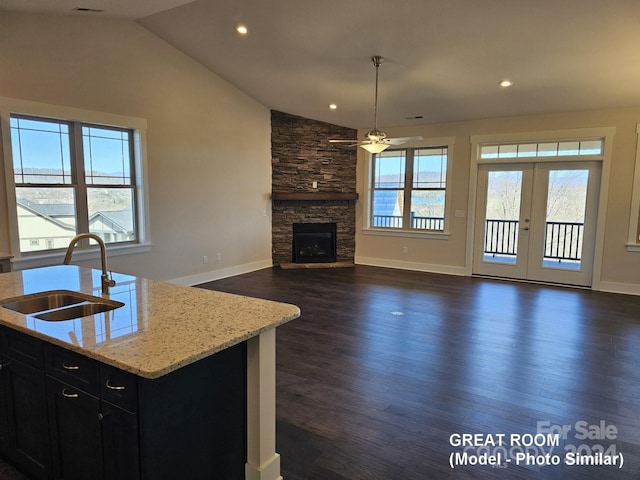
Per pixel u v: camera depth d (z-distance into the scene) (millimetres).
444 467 2129
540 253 6438
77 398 1604
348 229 7926
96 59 4715
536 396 2855
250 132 6875
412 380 3090
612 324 4398
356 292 5746
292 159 7480
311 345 3771
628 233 5746
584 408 2703
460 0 3742
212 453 1699
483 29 4141
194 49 5523
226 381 1730
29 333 1686
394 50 4742
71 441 1673
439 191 7195
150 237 5473
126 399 1424
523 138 6320
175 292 2320
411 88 5738
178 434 1541
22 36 4109
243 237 6957
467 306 5066
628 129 5637
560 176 6195
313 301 5262
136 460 1429
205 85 6035
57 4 4004
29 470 1925
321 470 2096
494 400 2799
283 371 3236
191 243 6059
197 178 6051
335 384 3023
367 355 3549
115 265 5113
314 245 7863
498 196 6695
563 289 6004
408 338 3957
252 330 1681
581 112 5895
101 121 4801
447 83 5453
